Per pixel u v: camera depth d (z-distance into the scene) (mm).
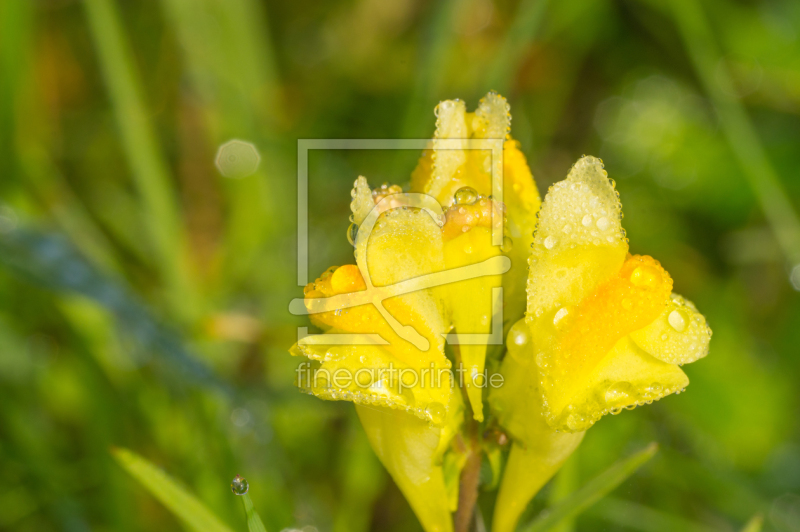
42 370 210
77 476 193
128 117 208
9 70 202
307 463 207
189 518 160
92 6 203
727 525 204
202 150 253
